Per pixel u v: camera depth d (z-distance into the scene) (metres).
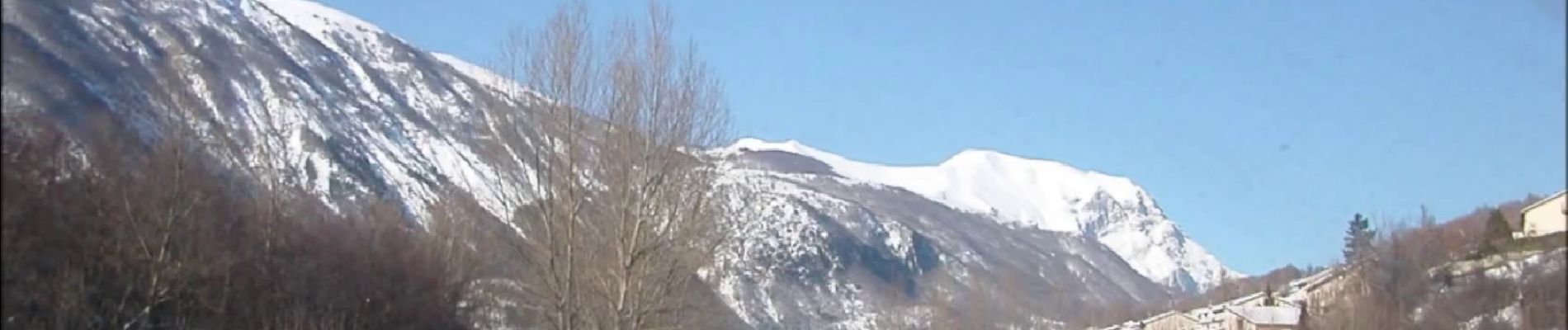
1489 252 61.59
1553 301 47.66
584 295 43.34
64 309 36.06
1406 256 65.56
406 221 63.66
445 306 54.88
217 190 45.75
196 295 43.16
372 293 51.66
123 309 40.22
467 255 56.78
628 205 43.84
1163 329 119.31
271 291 46.88
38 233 33.34
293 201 53.66
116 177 40.97
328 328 47.31
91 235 38.41
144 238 41.38
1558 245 45.62
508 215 44.62
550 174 44.00
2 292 31.72
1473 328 55.06
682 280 44.44
